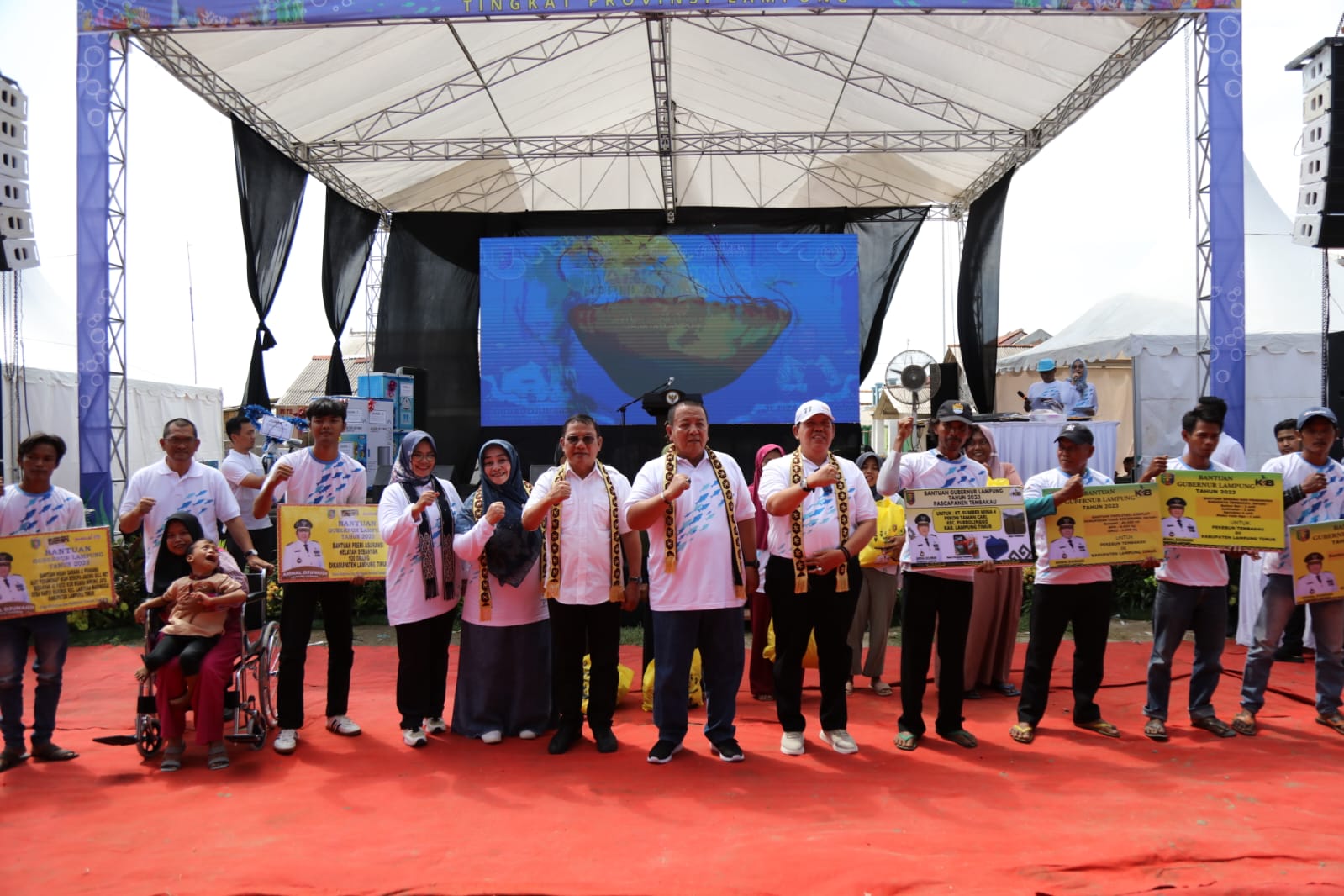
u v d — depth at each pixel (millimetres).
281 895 3312
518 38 11695
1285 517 5742
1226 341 9359
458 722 5395
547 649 5391
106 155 9555
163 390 17000
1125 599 9508
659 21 9922
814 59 12625
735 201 16750
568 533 4988
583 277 14070
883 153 14547
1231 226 9375
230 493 5480
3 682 4898
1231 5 9328
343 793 4418
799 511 4906
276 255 12789
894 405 12266
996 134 13727
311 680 6988
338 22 9477
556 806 4188
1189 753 5020
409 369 14469
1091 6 9344
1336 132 7617
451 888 3322
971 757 4934
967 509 5020
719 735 4895
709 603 4781
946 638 5160
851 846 3645
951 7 9391
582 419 5059
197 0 9469
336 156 13664
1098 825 3920
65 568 4961
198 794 4434
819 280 13953
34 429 13445
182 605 4867
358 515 5363
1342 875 3412
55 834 3947
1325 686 5543
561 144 14500
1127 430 13938
